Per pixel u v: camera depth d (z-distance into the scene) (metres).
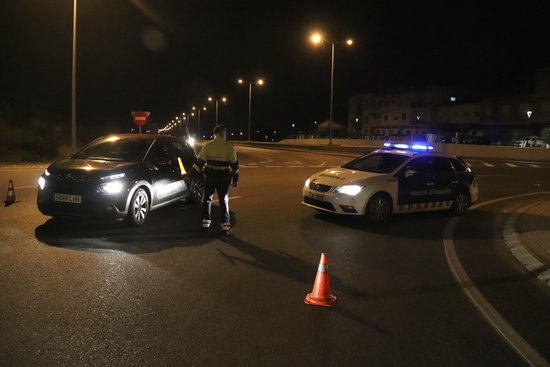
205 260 6.54
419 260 7.15
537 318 4.98
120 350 3.90
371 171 10.23
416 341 4.31
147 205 8.82
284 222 9.46
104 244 7.14
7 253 6.49
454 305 5.29
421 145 11.38
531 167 29.66
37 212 9.34
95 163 8.45
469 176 11.44
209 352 3.92
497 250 7.97
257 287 5.55
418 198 10.34
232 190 14.20
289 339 4.23
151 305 4.86
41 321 4.39
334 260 6.90
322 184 9.76
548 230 9.20
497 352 4.16
